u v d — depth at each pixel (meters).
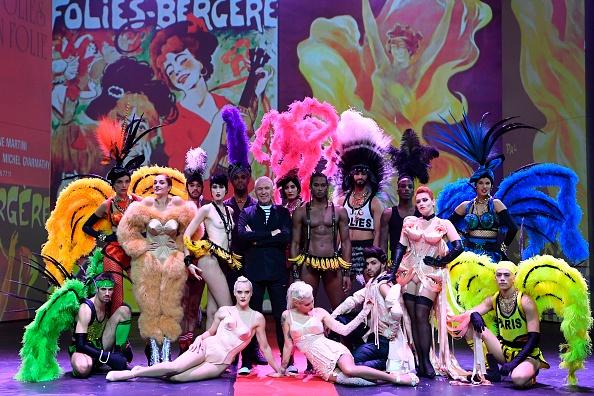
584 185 10.61
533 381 5.87
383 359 6.09
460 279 6.36
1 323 10.93
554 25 11.31
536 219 7.48
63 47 13.45
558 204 7.38
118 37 13.41
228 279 6.95
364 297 6.23
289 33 13.28
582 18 10.66
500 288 5.98
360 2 13.22
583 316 5.83
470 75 13.00
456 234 6.20
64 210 7.28
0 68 11.07
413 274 6.26
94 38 13.43
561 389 5.75
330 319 6.14
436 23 13.10
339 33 13.23
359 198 7.19
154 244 6.49
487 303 6.18
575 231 7.34
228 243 6.57
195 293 6.83
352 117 7.59
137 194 7.25
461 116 12.96
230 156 7.49
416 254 6.28
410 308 6.27
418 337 6.25
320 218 6.46
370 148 7.51
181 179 7.50
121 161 7.18
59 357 7.54
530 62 11.95
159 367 5.90
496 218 6.82
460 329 6.23
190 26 13.36
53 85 13.41
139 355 7.61
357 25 13.21
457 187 7.50
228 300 6.48
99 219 6.94
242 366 6.39
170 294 6.39
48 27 12.34
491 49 12.96
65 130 13.38
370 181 7.21
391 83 13.16
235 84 13.28
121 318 6.36
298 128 7.97
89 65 13.40
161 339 6.35
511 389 5.72
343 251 6.48
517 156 12.23
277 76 13.27
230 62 13.30
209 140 13.27
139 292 6.38
